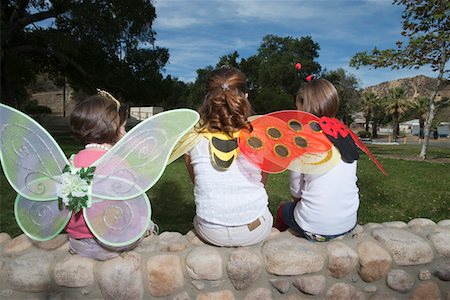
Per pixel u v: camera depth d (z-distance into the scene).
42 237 1.97
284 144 2.14
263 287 2.05
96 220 1.90
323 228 2.15
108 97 2.11
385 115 56.09
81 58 20.69
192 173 2.24
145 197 1.97
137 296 1.95
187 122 2.02
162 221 4.17
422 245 2.19
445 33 12.09
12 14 18.66
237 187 2.02
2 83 20.86
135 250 2.12
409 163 10.58
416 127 59.41
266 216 2.13
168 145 1.97
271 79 42.00
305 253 2.06
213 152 2.04
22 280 1.95
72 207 1.87
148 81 22.08
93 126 1.98
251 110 2.40
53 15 19.05
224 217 2.01
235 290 2.03
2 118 1.94
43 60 23.25
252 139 2.11
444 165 10.17
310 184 2.18
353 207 2.19
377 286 2.16
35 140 1.98
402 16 12.88
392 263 2.17
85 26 18.59
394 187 6.57
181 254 2.07
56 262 2.00
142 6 19.66
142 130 1.97
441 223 2.66
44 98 59.81
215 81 2.23
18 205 2.00
